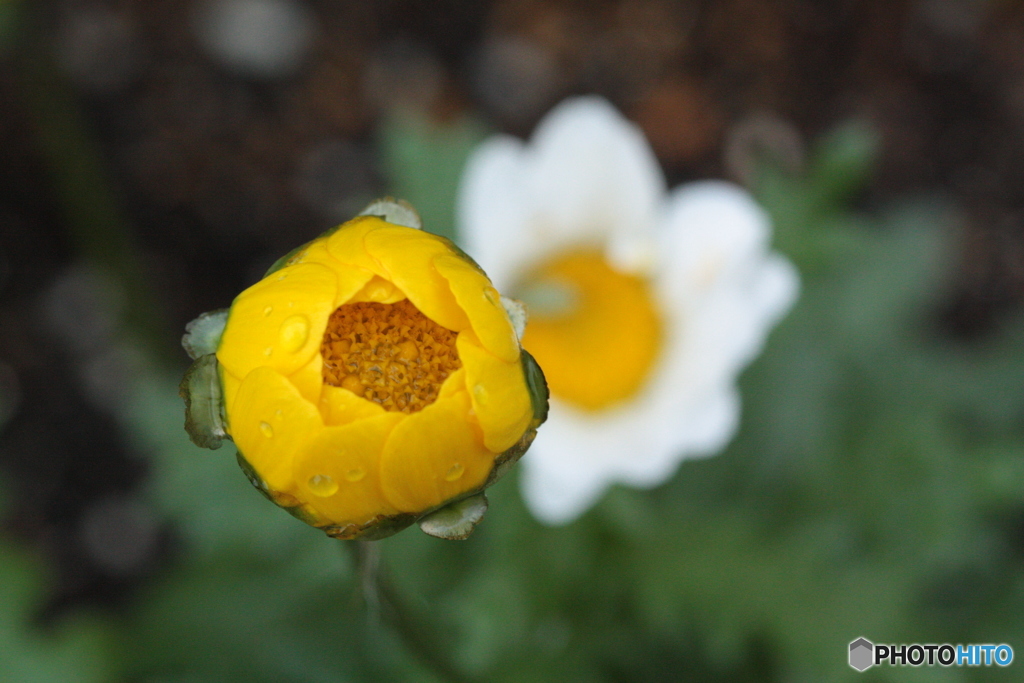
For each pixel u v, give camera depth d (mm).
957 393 270
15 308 292
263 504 240
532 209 229
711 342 230
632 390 232
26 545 282
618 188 230
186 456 241
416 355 199
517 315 201
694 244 231
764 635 242
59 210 295
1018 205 297
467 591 241
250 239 296
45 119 277
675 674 251
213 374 197
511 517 239
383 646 250
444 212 248
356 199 297
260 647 252
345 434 193
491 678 241
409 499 195
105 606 281
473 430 194
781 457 258
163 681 251
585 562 242
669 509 253
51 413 289
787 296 231
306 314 194
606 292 232
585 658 245
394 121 252
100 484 287
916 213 281
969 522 251
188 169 299
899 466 250
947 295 293
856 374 265
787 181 255
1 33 275
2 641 251
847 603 239
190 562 258
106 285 291
